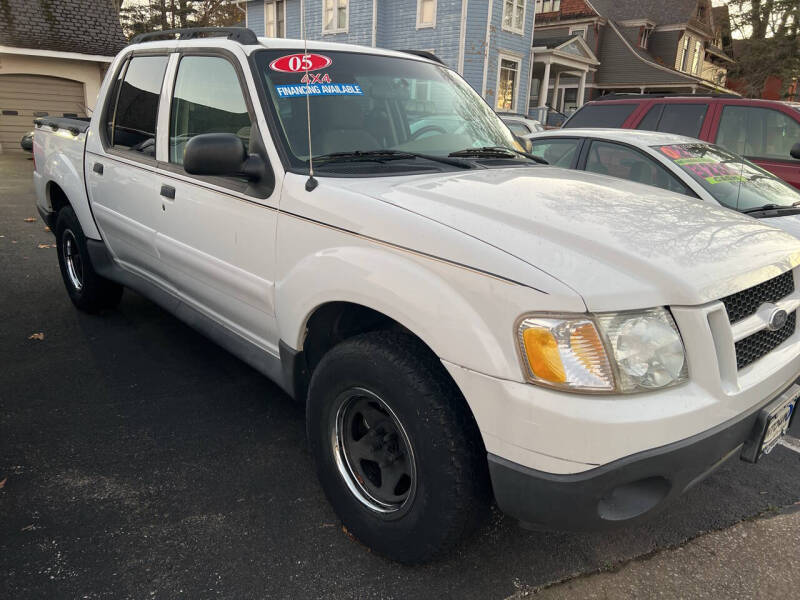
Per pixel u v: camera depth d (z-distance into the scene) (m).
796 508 2.65
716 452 1.80
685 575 2.24
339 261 2.12
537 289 1.67
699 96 6.64
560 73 26.38
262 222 2.51
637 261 1.78
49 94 17.92
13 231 7.55
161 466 2.77
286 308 2.39
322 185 2.29
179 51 3.25
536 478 1.70
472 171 2.59
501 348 1.71
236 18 36.28
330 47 3.05
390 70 3.14
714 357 1.75
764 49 31.23
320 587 2.11
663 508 1.83
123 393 3.45
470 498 1.92
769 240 2.16
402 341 2.02
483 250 1.79
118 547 2.25
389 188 2.25
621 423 1.61
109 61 18.06
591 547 2.37
